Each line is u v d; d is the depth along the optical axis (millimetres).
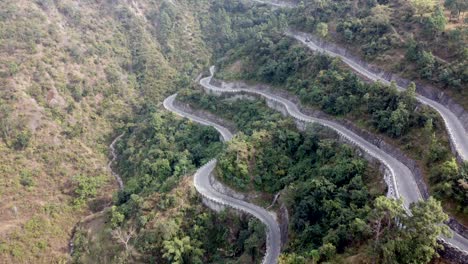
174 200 71750
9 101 100125
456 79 64250
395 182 54562
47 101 106812
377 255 41281
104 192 96938
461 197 44312
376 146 65688
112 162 107188
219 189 73188
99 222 84938
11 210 85250
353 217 50844
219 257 64688
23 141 95500
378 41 82812
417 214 38875
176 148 95125
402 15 84375
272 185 71000
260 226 62094
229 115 100625
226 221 68562
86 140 109062
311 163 70312
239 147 74438
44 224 85500
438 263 40531
